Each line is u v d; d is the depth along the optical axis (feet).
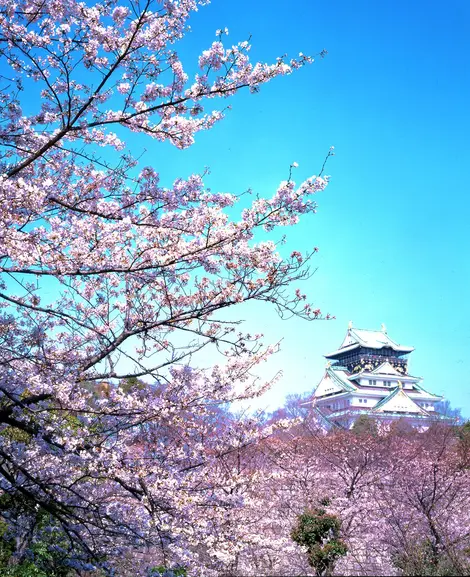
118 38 22.94
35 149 25.93
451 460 56.24
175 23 23.07
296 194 22.77
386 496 51.16
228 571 31.71
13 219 22.22
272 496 47.65
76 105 24.49
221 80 23.52
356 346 305.53
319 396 281.74
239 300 24.81
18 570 28.96
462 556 37.47
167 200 24.29
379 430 73.00
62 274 22.26
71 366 24.91
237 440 27.55
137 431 26.76
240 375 26.40
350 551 37.27
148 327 25.14
